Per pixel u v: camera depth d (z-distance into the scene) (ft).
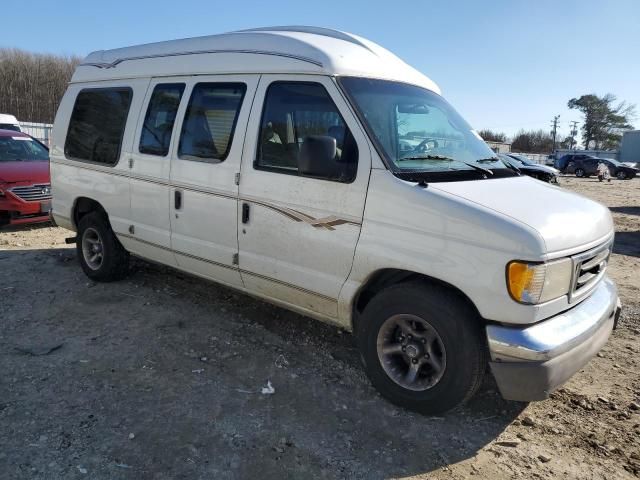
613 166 129.39
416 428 11.33
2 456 9.85
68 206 20.25
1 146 32.53
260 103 13.82
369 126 12.01
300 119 13.00
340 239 12.17
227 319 16.71
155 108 16.72
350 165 12.03
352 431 11.13
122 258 19.30
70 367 13.33
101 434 10.64
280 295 13.94
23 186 28.66
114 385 12.54
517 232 10.01
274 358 14.20
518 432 11.36
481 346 10.79
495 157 14.55
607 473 10.11
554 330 10.37
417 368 11.73
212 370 13.44
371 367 12.19
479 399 12.59
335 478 9.73
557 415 12.04
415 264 11.07
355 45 14.25
